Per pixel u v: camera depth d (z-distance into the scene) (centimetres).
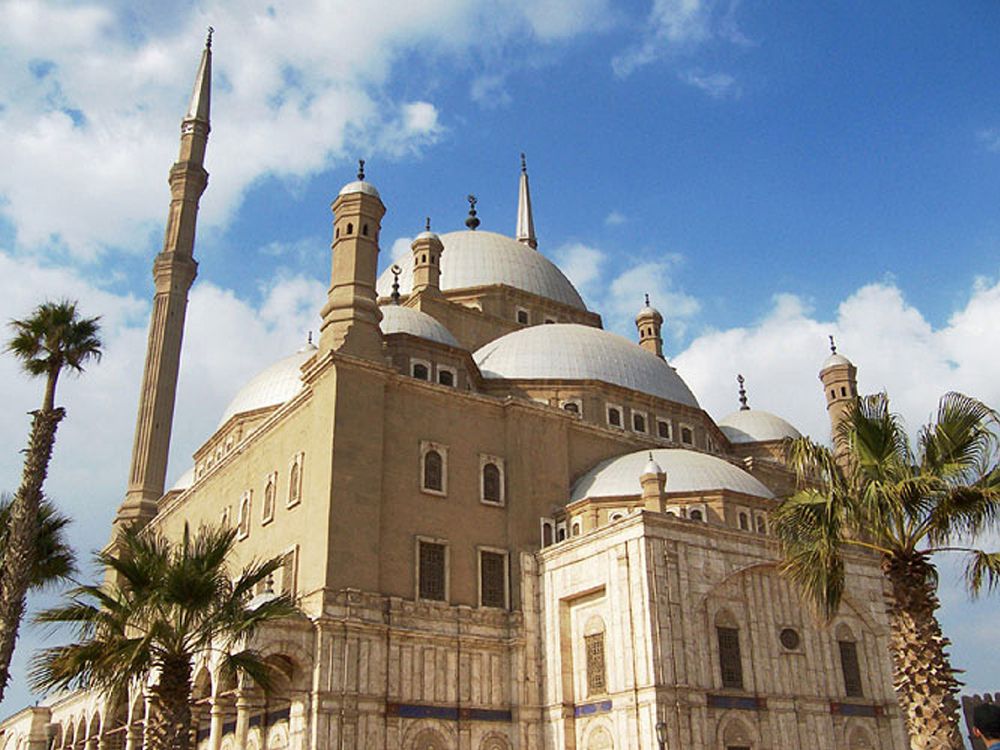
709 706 3756
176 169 7238
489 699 4169
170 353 6681
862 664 4388
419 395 4591
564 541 4338
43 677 2622
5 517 3281
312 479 4216
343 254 4678
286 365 6538
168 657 2695
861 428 2439
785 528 2622
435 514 4409
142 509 6300
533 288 6856
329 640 3784
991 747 859
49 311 3250
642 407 5728
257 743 4019
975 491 2277
